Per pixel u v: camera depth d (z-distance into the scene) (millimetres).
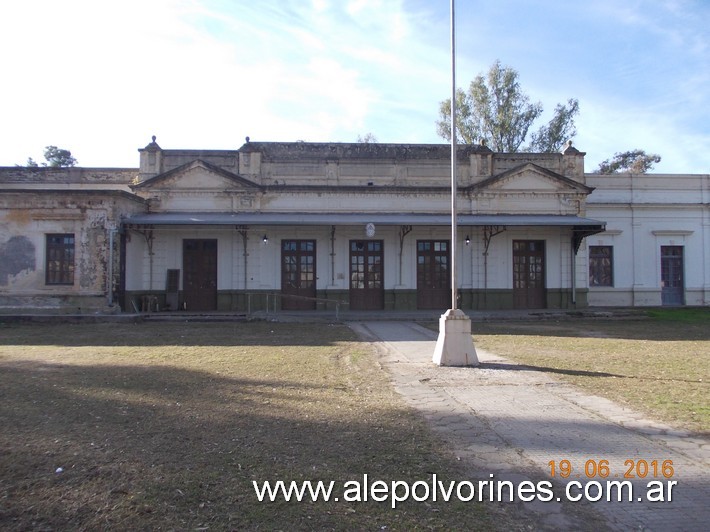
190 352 11539
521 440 5543
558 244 23219
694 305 26156
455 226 10258
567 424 6109
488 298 22703
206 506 3936
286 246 22453
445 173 22875
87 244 18797
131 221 19406
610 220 26016
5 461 4730
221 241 22031
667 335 15125
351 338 14148
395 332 15617
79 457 4855
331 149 24312
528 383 8367
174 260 21719
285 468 4680
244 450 5109
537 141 36719
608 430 5875
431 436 5641
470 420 6262
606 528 3734
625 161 46719
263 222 20188
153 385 8016
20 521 3656
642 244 26141
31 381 8258
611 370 9469
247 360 10445
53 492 4113
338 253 22469
